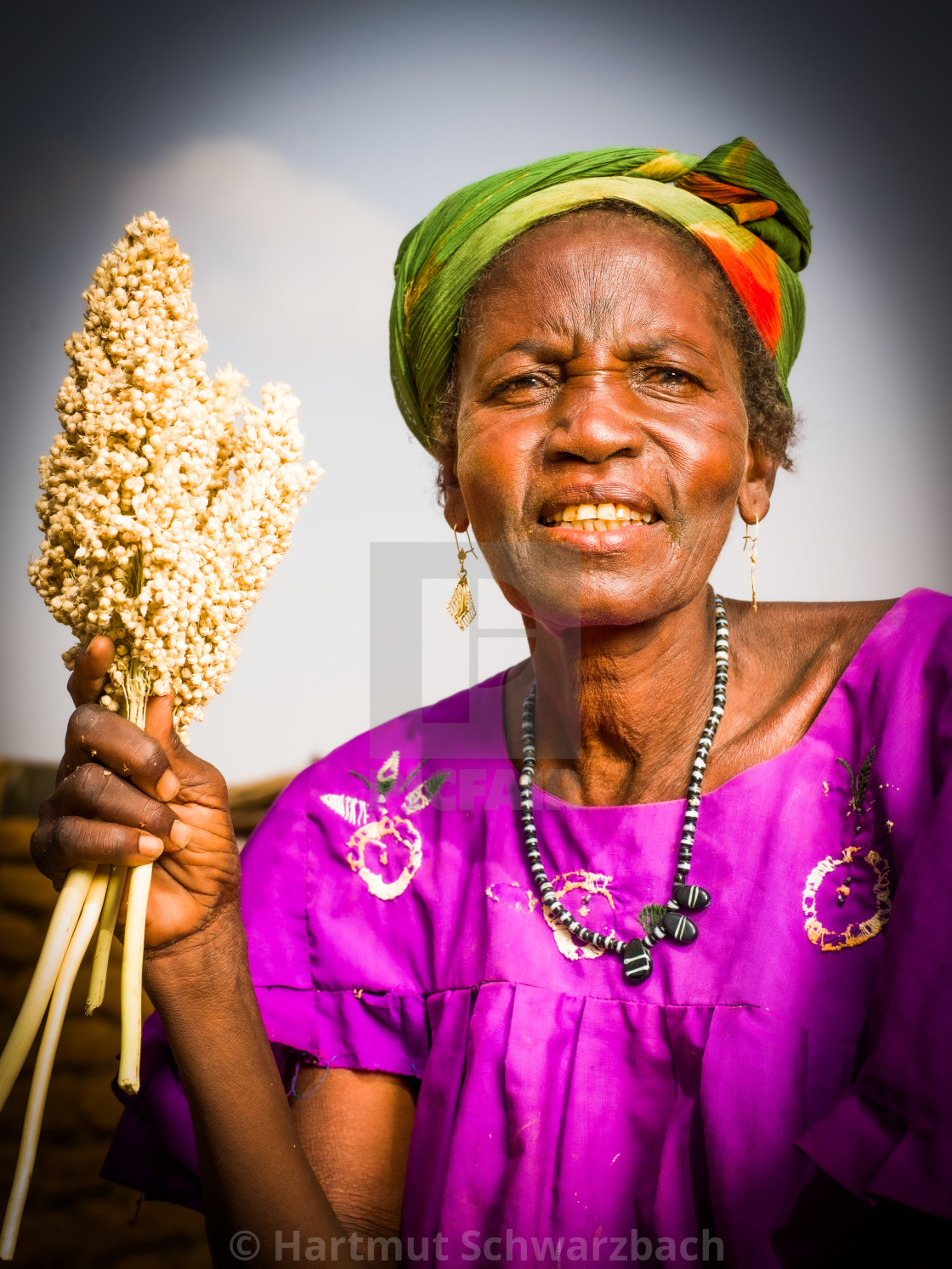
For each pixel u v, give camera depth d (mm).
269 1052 1076
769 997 1002
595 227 1118
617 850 1120
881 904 1006
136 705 935
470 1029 1121
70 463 906
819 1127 871
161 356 875
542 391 1112
